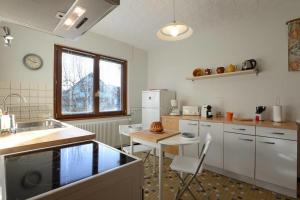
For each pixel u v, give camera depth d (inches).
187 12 117.0
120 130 109.3
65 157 42.8
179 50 167.6
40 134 62.8
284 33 109.3
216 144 114.7
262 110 111.6
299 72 104.1
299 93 104.2
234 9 114.0
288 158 87.6
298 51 101.9
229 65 126.6
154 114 158.2
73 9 46.7
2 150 45.8
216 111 141.4
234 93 131.6
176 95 170.2
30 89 113.7
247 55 124.9
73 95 139.3
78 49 139.3
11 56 106.5
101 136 147.3
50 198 25.1
